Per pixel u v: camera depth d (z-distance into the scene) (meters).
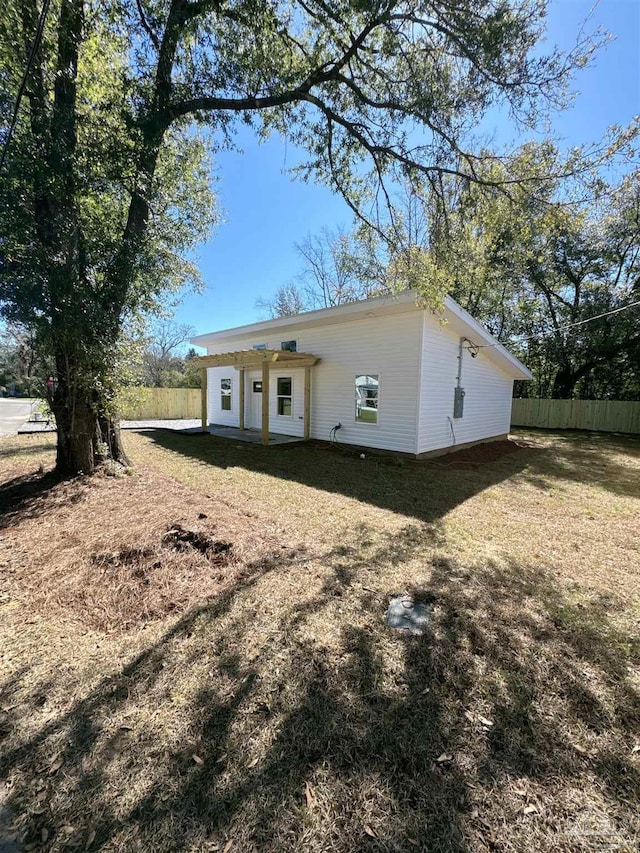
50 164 3.71
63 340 4.44
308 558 3.33
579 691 1.94
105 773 1.47
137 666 2.05
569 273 16.97
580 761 1.56
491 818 1.33
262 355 9.55
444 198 5.68
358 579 3.00
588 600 2.80
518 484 6.48
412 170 5.55
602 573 3.24
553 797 1.41
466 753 1.57
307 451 9.12
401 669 2.05
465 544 3.79
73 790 1.41
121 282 4.78
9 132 3.52
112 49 4.31
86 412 5.56
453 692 1.90
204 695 1.85
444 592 2.85
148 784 1.43
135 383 5.99
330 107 5.44
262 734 1.64
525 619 2.54
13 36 3.72
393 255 5.89
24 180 3.65
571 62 4.34
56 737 1.63
